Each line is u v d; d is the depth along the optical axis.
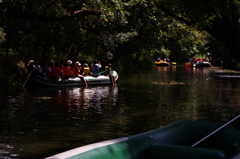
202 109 9.07
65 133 6.16
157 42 29.00
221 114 8.30
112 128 6.62
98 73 16.88
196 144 3.42
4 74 15.44
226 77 22.83
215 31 7.42
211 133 3.45
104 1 11.10
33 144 5.41
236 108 9.29
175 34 27.83
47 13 11.51
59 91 13.35
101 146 2.79
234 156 2.94
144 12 24.47
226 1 6.93
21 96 11.41
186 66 45.16
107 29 24.61
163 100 10.86
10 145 5.33
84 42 23.92
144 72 28.36
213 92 13.41
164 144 3.08
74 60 22.55
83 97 11.47
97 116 7.88
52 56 21.64
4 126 6.68
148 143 3.22
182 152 2.87
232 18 7.34
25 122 7.09
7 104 9.53
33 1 11.02
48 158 2.37
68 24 19.06
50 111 8.50
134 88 14.91
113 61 33.16
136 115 8.07
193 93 13.02
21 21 18.91
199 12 7.31
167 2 8.57
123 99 11.03
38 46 19.81
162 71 30.39
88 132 6.27
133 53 33.78
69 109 8.85
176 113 8.41
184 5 7.85
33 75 14.93
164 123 7.15
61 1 11.56
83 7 12.19
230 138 3.40
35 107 9.09
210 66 42.12
